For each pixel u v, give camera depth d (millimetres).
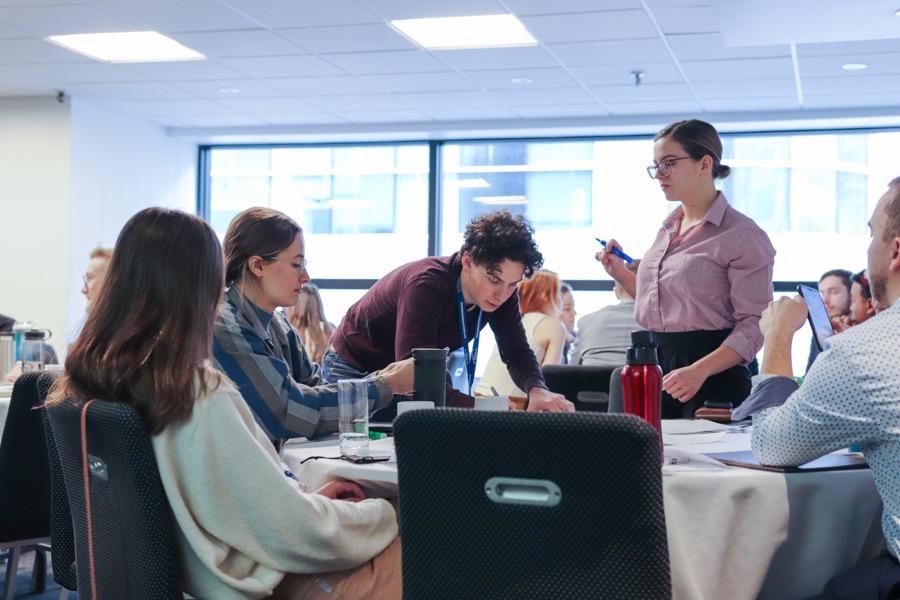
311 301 4879
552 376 3062
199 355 1509
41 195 7586
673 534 1485
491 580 1266
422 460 1286
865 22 5191
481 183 8539
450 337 2533
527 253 2418
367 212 8773
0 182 7660
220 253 1574
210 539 1507
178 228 1523
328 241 8852
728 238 2852
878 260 1600
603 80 6762
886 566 1465
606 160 8281
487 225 2430
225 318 2021
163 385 1448
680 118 7723
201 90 7297
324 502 1584
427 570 1307
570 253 8336
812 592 1586
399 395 2393
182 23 5695
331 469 1759
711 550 1504
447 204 8625
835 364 1499
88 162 7727
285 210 8953
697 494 1510
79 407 1506
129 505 1447
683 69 6418
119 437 1427
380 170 8742
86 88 7301
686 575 1480
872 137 7734
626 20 5438
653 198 8180
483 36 5883
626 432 1166
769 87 6820
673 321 2943
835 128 7770
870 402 1462
